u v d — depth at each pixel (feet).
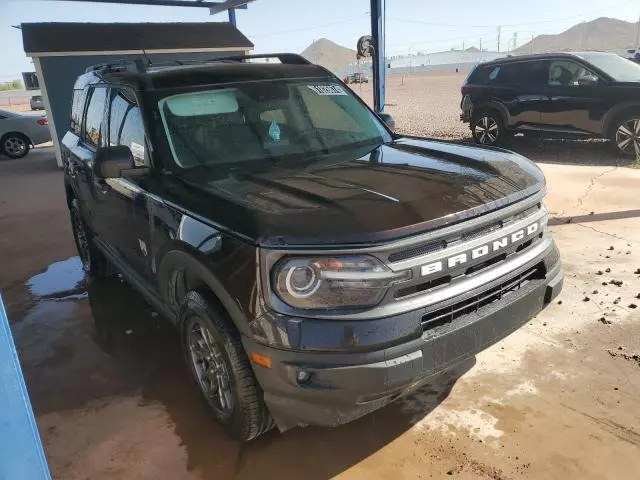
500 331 8.36
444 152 10.69
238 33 50.39
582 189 23.80
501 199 8.34
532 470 8.27
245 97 11.63
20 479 4.80
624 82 29.91
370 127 12.62
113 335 13.58
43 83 41.73
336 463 8.71
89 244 16.74
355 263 7.11
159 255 10.09
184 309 9.39
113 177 9.92
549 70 32.94
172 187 9.70
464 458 8.61
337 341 7.09
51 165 43.98
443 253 7.59
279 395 7.59
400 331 7.23
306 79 12.84
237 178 9.57
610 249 16.60
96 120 14.37
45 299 16.26
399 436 9.21
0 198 31.53
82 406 10.64
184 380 11.34
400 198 7.93
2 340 4.51
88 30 44.52
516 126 34.63
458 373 10.83
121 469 8.85
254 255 7.43
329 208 7.67
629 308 12.95
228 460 8.91
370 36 29.99
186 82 11.50
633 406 9.57
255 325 7.49
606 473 8.13
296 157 10.84
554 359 11.10
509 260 8.59
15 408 4.65
